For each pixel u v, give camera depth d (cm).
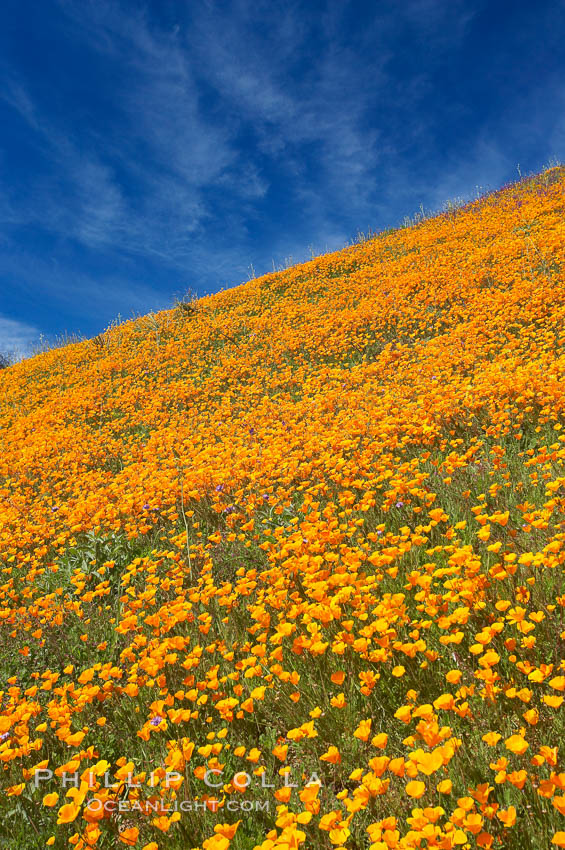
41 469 1076
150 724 275
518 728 229
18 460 1148
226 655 323
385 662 286
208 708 311
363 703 272
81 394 1580
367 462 572
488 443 598
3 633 479
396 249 2306
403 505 475
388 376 990
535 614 262
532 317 991
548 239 1466
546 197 2170
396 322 1383
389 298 1516
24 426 1426
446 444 622
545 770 204
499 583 319
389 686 280
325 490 584
